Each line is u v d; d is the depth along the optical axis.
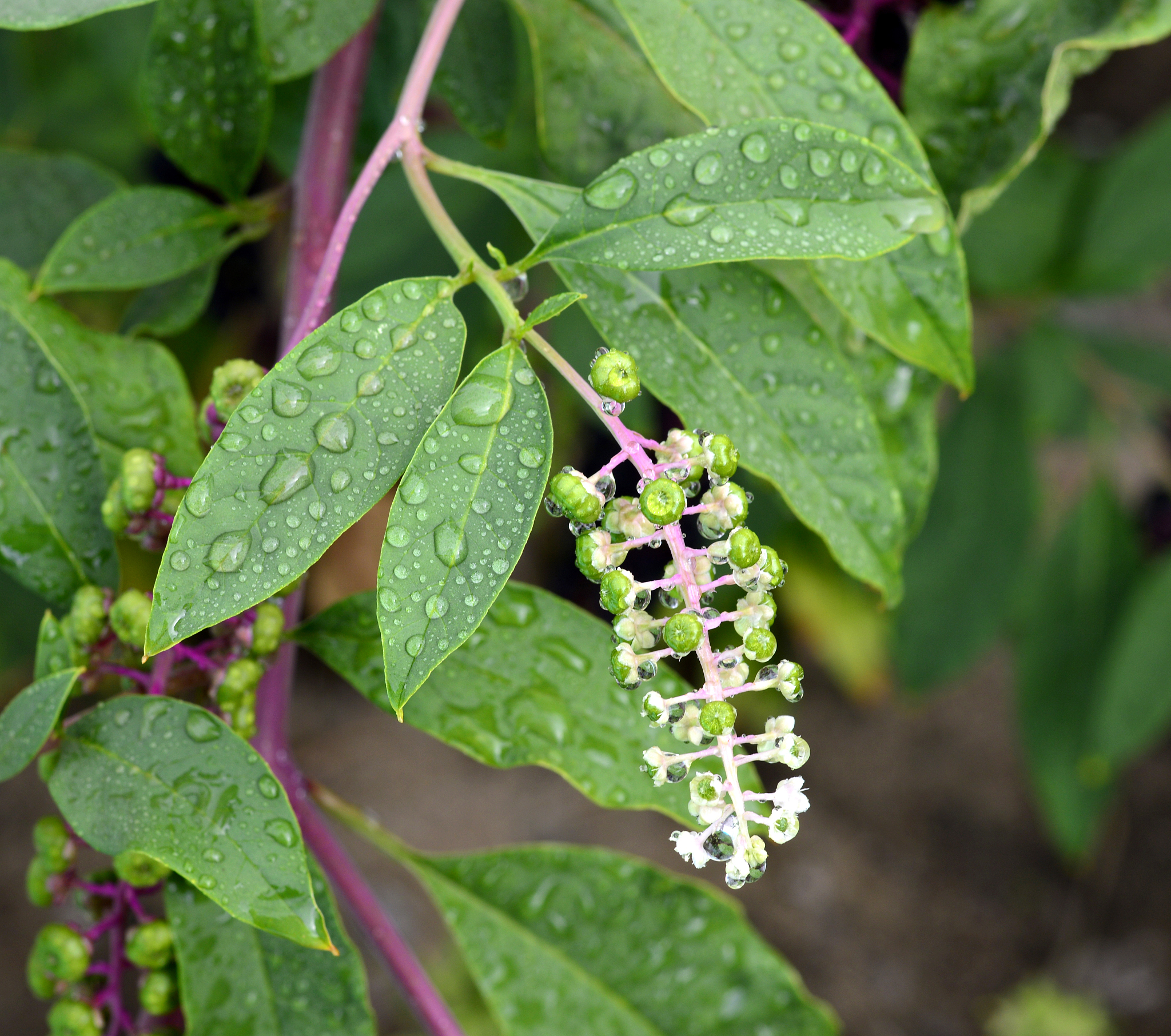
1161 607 0.71
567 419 0.77
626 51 0.44
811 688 1.33
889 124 0.41
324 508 0.36
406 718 0.41
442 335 0.37
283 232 0.75
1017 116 0.44
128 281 0.44
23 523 0.41
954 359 0.41
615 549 0.36
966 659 0.77
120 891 0.41
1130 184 0.69
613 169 0.38
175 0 0.42
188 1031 0.41
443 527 0.36
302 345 0.37
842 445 0.41
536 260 0.38
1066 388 0.77
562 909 0.46
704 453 0.36
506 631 0.42
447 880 0.45
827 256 0.38
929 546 0.77
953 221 0.42
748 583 0.36
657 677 0.42
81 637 0.40
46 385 0.42
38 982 0.42
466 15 0.47
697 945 0.46
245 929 0.42
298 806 0.44
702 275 0.41
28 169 0.49
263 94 0.44
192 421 0.43
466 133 0.66
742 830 0.36
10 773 0.38
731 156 0.38
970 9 0.43
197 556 0.36
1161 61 1.36
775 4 0.41
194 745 0.39
